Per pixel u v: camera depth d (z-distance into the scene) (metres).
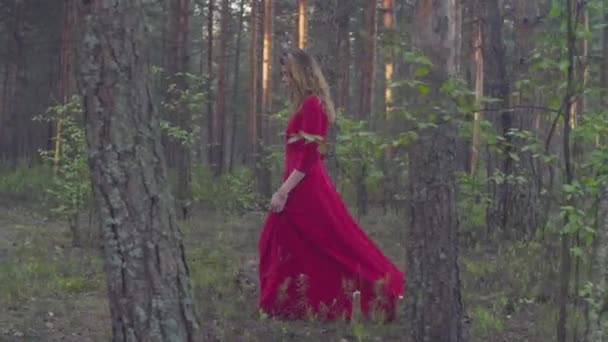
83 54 3.45
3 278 7.31
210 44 28.41
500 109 4.33
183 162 13.67
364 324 5.82
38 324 5.90
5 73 30.88
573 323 5.48
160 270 3.50
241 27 36.84
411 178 4.75
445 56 4.56
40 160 22.95
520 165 9.88
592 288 3.95
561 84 4.57
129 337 3.49
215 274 7.58
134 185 3.45
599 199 4.16
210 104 30.20
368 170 10.41
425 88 4.26
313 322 5.84
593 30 4.57
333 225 5.95
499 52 10.23
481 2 10.95
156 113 3.54
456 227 4.76
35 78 31.06
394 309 5.97
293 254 5.97
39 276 7.72
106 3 3.40
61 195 9.88
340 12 20.81
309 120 5.75
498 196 10.11
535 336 5.70
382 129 4.70
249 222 12.98
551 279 6.88
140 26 3.48
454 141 4.65
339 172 13.12
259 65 30.77
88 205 10.12
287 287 5.98
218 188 15.27
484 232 10.12
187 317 3.58
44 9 28.31
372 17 19.38
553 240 7.44
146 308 3.48
